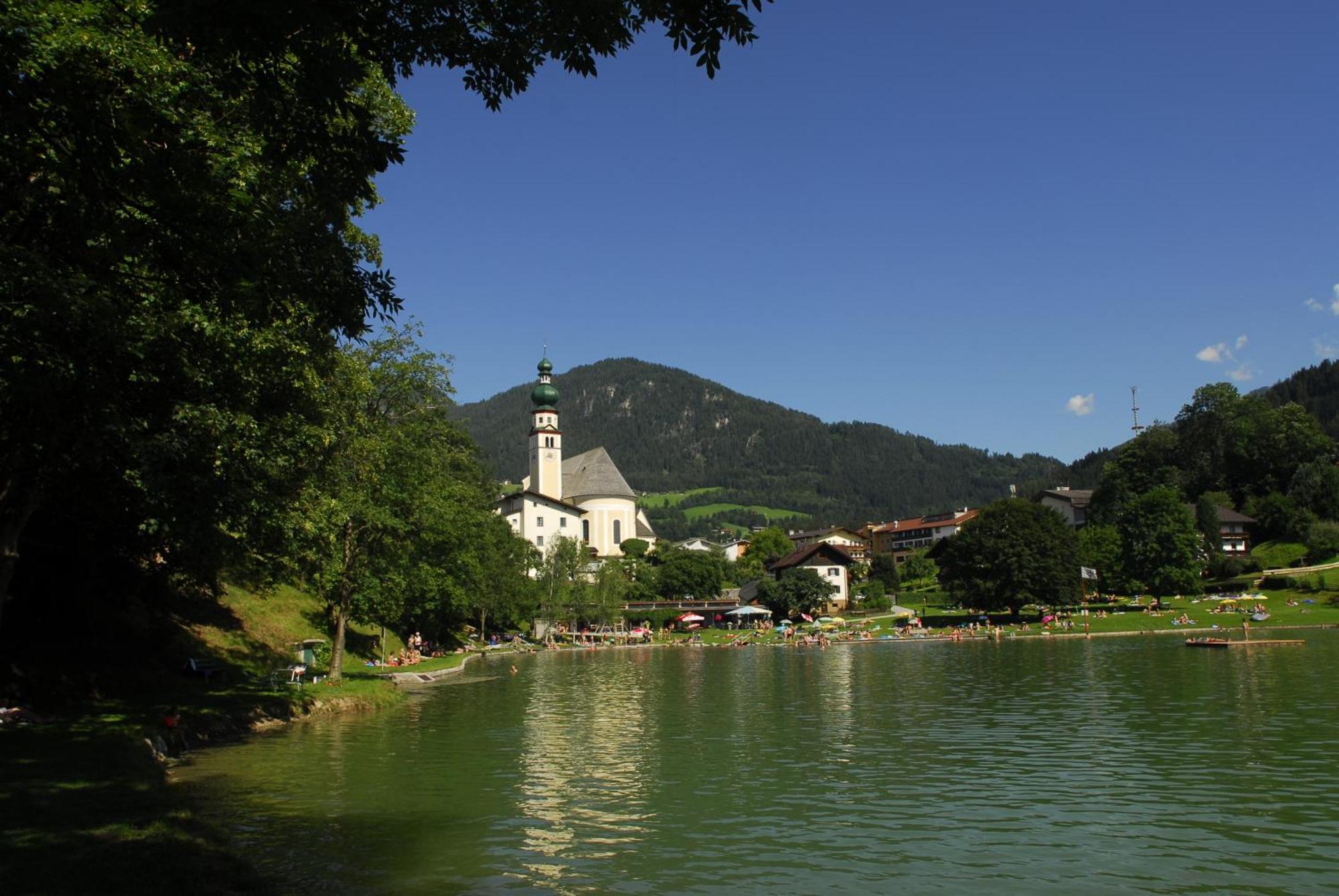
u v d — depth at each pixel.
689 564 146.12
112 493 22.23
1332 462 141.25
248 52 11.31
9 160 13.77
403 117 24.62
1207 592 112.75
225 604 48.88
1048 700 38.22
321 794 20.59
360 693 38.81
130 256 15.32
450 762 24.78
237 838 16.53
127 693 31.09
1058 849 16.11
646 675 57.19
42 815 14.89
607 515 171.12
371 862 15.16
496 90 12.24
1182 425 154.75
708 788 21.36
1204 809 18.89
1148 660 57.00
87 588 33.19
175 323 17.83
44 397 14.59
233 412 20.47
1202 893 13.80
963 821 18.12
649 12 10.48
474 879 14.36
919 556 166.00
